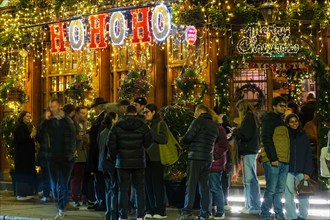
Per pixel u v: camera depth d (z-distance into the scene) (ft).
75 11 65.77
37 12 69.15
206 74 54.29
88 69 66.28
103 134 43.62
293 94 58.39
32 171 56.29
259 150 46.44
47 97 70.08
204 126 41.57
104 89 65.21
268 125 40.60
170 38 59.36
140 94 58.80
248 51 52.85
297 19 52.85
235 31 53.52
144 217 40.68
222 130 44.42
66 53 68.54
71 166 44.98
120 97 59.26
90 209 49.21
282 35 52.75
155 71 60.90
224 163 44.27
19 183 55.98
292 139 41.01
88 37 62.34
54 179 44.70
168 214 46.29
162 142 42.50
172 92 59.36
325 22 52.70
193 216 42.50
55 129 44.42
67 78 68.64
